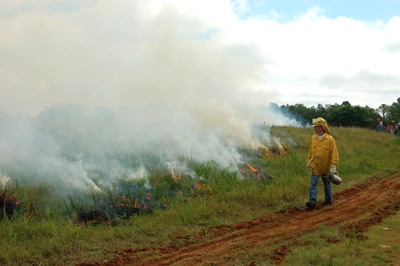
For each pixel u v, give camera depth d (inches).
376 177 553.9
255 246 279.6
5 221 298.0
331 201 406.9
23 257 244.7
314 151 401.7
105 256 257.8
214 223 332.2
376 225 326.6
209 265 246.4
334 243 281.7
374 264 240.4
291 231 315.6
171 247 278.2
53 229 285.4
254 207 386.6
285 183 471.8
